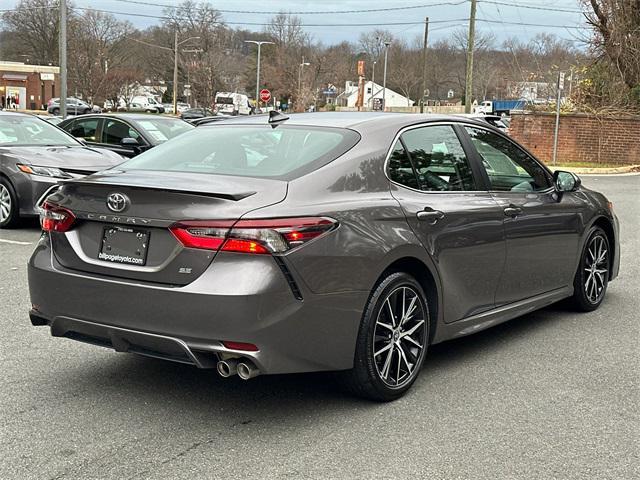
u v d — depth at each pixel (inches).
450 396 172.2
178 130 510.9
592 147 1000.2
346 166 163.9
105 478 129.5
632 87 1048.8
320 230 147.7
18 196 387.5
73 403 163.8
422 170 182.9
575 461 139.6
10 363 189.6
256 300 138.8
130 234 152.6
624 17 1043.3
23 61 3526.1
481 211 191.0
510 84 2377.0
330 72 3398.1
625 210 546.6
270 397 169.5
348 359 155.5
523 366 195.2
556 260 227.3
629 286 295.6
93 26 2623.0
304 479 130.2
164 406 163.2
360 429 152.2
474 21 1339.8
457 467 135.9
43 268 162.7
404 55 3710.6
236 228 141.2
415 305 171.9
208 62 2733.8
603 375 189.2
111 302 150.9
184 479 129.6
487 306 199.3
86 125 512.1
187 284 143.3
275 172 159.8
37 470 132.1
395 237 163.0
